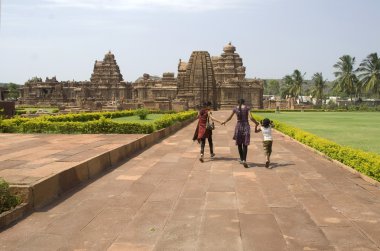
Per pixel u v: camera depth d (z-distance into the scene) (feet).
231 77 329.11
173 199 25.41
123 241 18.15
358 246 17.34
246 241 18.03
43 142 49.03
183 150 49.80
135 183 30.04
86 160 32.09
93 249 17.21
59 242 18.02
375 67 287.48
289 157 43.98
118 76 398.83
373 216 21.58
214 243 17.83
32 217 21.63
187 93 243.81
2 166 30.73
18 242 18.02
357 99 339.98
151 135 58.18
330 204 24.08
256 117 135.95
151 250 17.10
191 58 249.14
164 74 331.57
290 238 18.34
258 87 301.43
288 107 309.22
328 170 35.68
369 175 30.94
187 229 19.69
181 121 98.12
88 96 380.58
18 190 22.63
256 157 44.04
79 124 63.57
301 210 22.81
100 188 28.43
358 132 79.61
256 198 25.61
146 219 21.30
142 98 346.33
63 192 26.99
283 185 29.43
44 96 382.83
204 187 28.78
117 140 50.98
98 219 21.31
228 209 23.12
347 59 307.37
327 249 17.03
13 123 67.62
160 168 36.55
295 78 390.63
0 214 20.31
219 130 85.51
